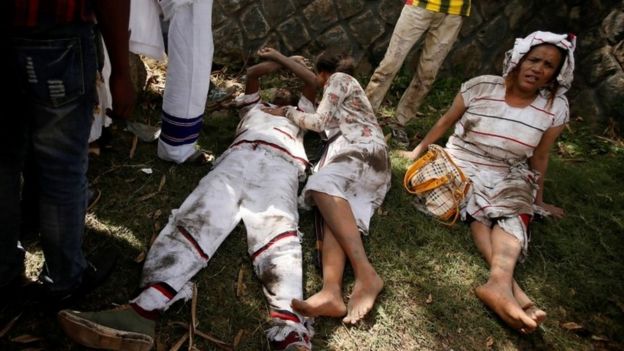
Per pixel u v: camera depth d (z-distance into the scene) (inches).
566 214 120.0
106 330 69.9
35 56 52.8
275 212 91.1
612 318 96.6
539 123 108.1
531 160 115.9
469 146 115.3
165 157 108.4
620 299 100.2
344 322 84.4
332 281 86.7
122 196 99.4
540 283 100.7
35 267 82.4
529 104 108.7
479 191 108.1
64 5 51.6
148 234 93.1
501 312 89.2
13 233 69.7
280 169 101.0
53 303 75.7
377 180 105.3
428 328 87.1
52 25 52.1
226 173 97.0
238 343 78.2
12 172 64.5
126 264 86.7
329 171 99.8
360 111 112.1
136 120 121.2
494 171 112.3
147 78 134.0
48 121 57.4
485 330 88.8
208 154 115.6
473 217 106.7
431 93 157.9
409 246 102.6
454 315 90.3
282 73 153.0
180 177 107.2
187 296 81.3
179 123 101.7
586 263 107.3
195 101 99.7
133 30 91.4
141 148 112.2
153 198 100.7
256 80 123.3
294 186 100.5
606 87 156.8
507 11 159.2
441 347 84.7
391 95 153.9
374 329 84.9
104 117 100.1
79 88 57.0
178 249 82.9
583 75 161.8
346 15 153.2
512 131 109.5
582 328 92.4
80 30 54.6
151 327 74.7
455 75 164.1
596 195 127.8
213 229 87.6
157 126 120.5
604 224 118.7
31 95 55.6
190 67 95.3
